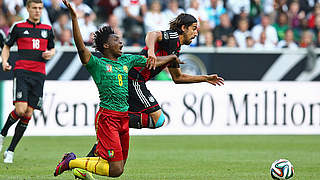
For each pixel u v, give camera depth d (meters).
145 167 28.22
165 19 51.78
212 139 44.50
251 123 46.47
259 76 46.34
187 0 52.53
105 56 19.66
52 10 48.56
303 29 53.16
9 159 29.44
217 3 52.78
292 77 46.84
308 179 24.27
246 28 50.78
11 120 29.83
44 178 23.55
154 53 22.64
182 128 45.81
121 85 19.39
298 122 47.06
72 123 43.84
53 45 30.81
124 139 20.14
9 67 29.62
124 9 51.16
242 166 28.95
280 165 23.12
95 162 19.75
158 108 23.95
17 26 29.62
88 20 49.16
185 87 45.62
